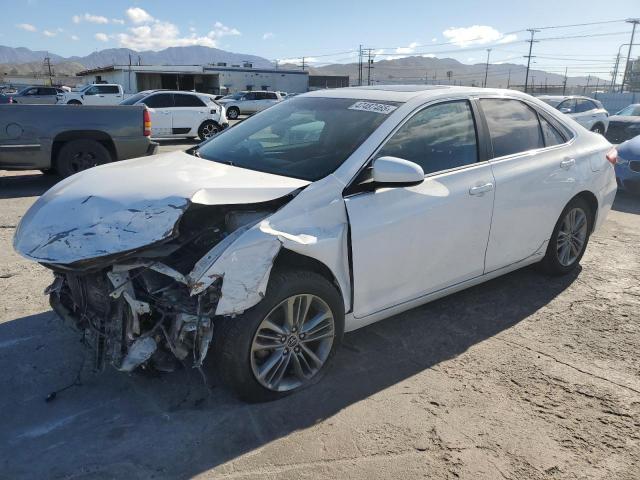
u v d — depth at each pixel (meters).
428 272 3.63
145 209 2.74
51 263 2.69
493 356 3.64
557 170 4.49
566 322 4.16
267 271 2.75
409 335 3.90
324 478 2.52
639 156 8.36
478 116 4.01
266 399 3.05
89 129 8.90
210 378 3.27
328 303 3.13
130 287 2.72
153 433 2.80
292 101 4.37
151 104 17.09
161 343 2.84
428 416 2.98
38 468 2.55
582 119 17.61
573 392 3.24
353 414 2.98
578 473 2.59
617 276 5.15
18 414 2.94
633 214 7.80
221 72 52.50
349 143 3.40
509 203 4.05
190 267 2.81
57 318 4.02
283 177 3.22
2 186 9.15
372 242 3.23
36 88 35.06
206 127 17.78
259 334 2.90
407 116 3.56
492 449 2.74
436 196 3.54
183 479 2.50
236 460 2.62
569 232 4.88
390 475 2.55
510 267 4.35
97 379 3.27
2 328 3.85
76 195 3.01
